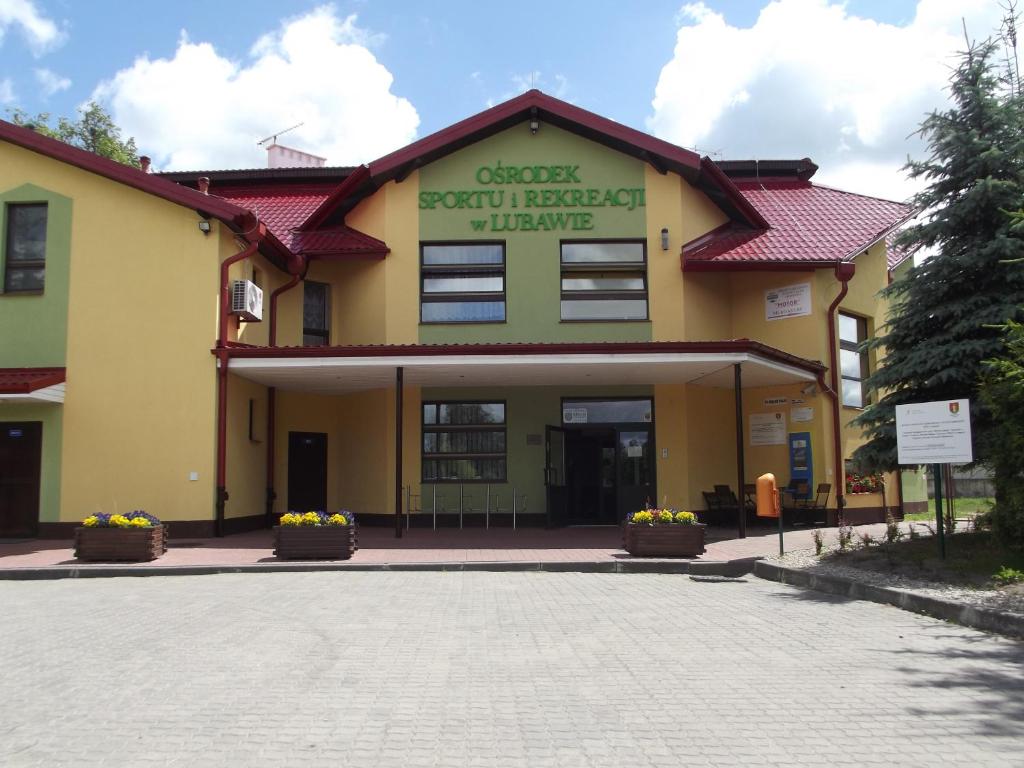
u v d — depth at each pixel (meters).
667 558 12.62
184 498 15.50
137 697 5.51
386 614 8.55
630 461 18.72
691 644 7.18
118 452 15.67
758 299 19.69
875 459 13.09
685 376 17.48
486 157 19.00
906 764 4.30
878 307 20.62
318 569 11.99
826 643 7.24
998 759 4.36
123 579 11.41
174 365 15.75
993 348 11.88
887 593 9.37
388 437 18.62
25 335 16.09
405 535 16.34
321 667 6.32
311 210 21.27
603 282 18.83
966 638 7.47
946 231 12.81
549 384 18.62
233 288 16.31
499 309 18.70
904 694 5.59
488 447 18.72
